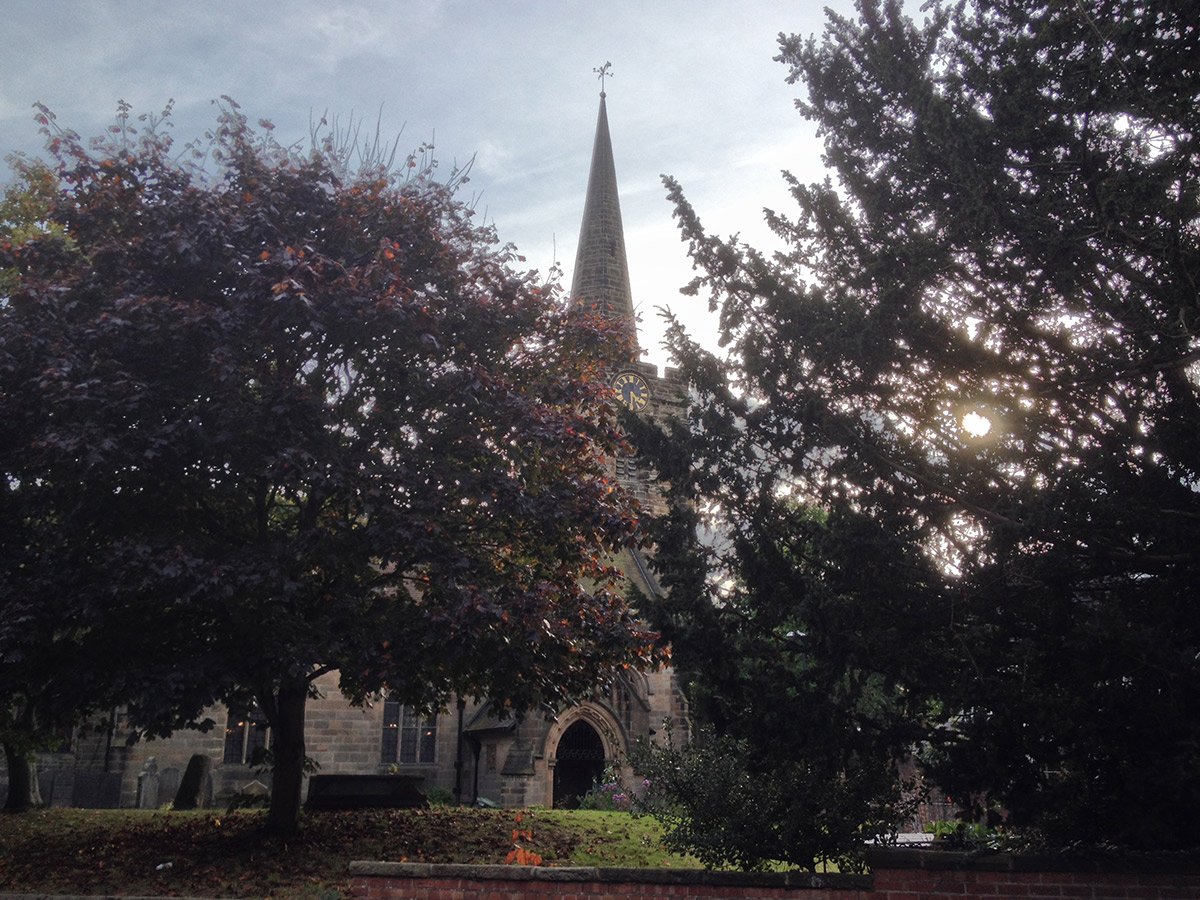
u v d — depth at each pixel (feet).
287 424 48.11
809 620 31.35
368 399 57.98
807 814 35.86
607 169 189.47
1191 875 28.12
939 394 33.88
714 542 36.37
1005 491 31.17
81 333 47.47
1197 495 28.76
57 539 47.37
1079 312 31.58
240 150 55.67
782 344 35.60
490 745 106.73
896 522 32.19
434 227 59.00
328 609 52.80
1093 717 27.30
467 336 57.36
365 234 55.98
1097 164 29.58
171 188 53.47
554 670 54.95
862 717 32.24
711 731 37.19
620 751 108.47
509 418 53.36
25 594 44.52
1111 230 28.76
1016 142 30.78
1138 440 30.30
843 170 37.24
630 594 37.22
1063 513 28.37
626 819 65.77
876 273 33.78
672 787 39.63
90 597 44.32
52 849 55.42
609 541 56.08
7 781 90.17
